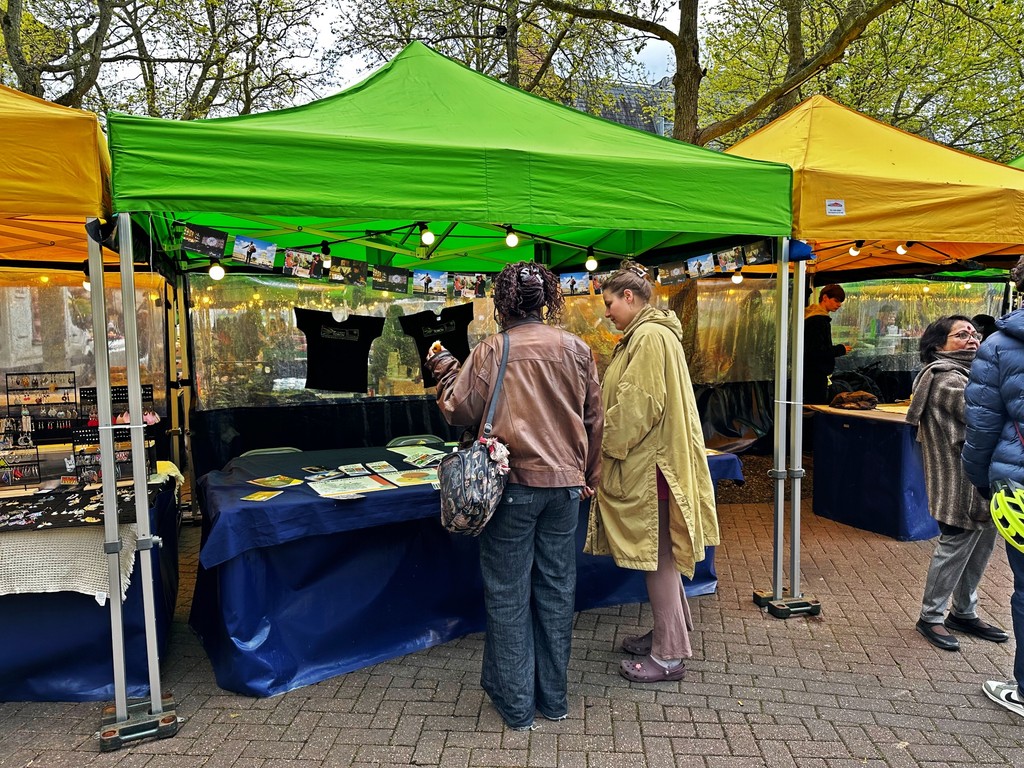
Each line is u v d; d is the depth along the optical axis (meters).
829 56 6.89
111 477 2.28
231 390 5.49
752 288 7.76
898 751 2.26
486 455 2.05
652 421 2.48
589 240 4.58
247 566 2.56
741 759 2.23
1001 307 9.86
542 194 2.61
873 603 3.54
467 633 3.16
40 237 4.03
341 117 2.77
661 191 2.81
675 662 2.72
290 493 2.74
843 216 3.16
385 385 6.06
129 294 2.23
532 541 2.30
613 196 2.73
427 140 2.58
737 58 9.94
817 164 3.26
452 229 3.92
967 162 3.87
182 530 4.97
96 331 2.21
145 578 2.37
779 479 3.40
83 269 4.81
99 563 2.42
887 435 4.62
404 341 6.11
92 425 2.85
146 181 2.15
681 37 7.30
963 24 8.95
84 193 2.11
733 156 3.20
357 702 2.56
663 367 2.52
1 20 7.20
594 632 3.19
